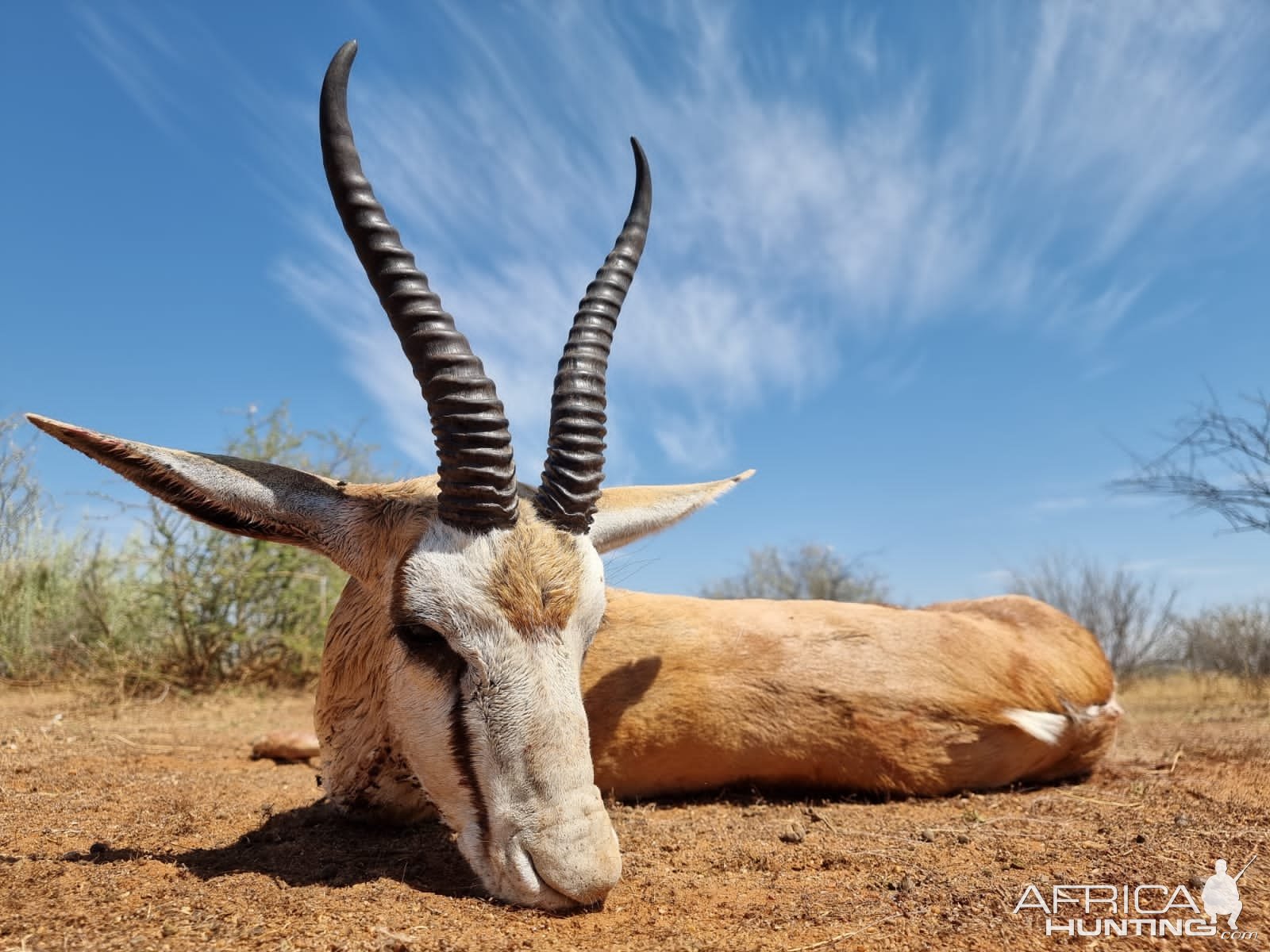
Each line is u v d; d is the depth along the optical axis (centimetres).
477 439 56
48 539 214
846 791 89
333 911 50
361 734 69
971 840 69
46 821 72
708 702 85
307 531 63
